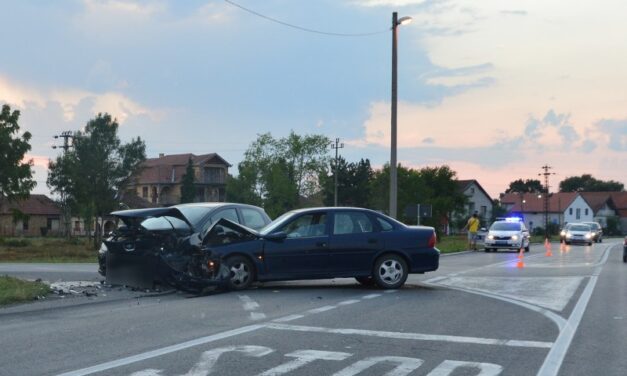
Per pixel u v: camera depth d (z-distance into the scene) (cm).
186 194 9350
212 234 1344
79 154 4950
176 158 10500
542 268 2042
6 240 5453
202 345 766
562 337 836
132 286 1301
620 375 651
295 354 722
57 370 648
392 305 1108
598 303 1162
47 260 2967
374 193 7250
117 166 5003
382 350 746
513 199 14162
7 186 4291
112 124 5000
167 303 1131
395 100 2684
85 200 5006
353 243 1349
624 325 930
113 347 755
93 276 1625
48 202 10138
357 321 940
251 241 1326
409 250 1366
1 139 4175
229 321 935
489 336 837
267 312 1022
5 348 751
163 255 1257
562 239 5144
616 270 1970
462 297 1227
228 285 1295
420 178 5875
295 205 8900
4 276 1456
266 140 8888
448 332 862
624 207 14000
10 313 1020
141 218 1299
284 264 1326
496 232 3488
